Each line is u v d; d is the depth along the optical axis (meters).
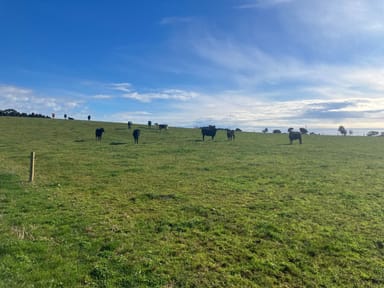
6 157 28.94
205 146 42.59
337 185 19.44
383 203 15.26
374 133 87.56
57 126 68.25
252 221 12.34
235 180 20.52
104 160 28.70
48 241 9.82
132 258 8.98
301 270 8.65
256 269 8.62
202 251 9.63
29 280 7.53
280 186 18.98
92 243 9.87
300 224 12.09
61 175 21.17
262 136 64.56
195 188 18.08
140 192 16.88
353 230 11.57
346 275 8.41
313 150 40.34
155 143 45.50
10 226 10.95
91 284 7.57
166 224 11.86
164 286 7.67
